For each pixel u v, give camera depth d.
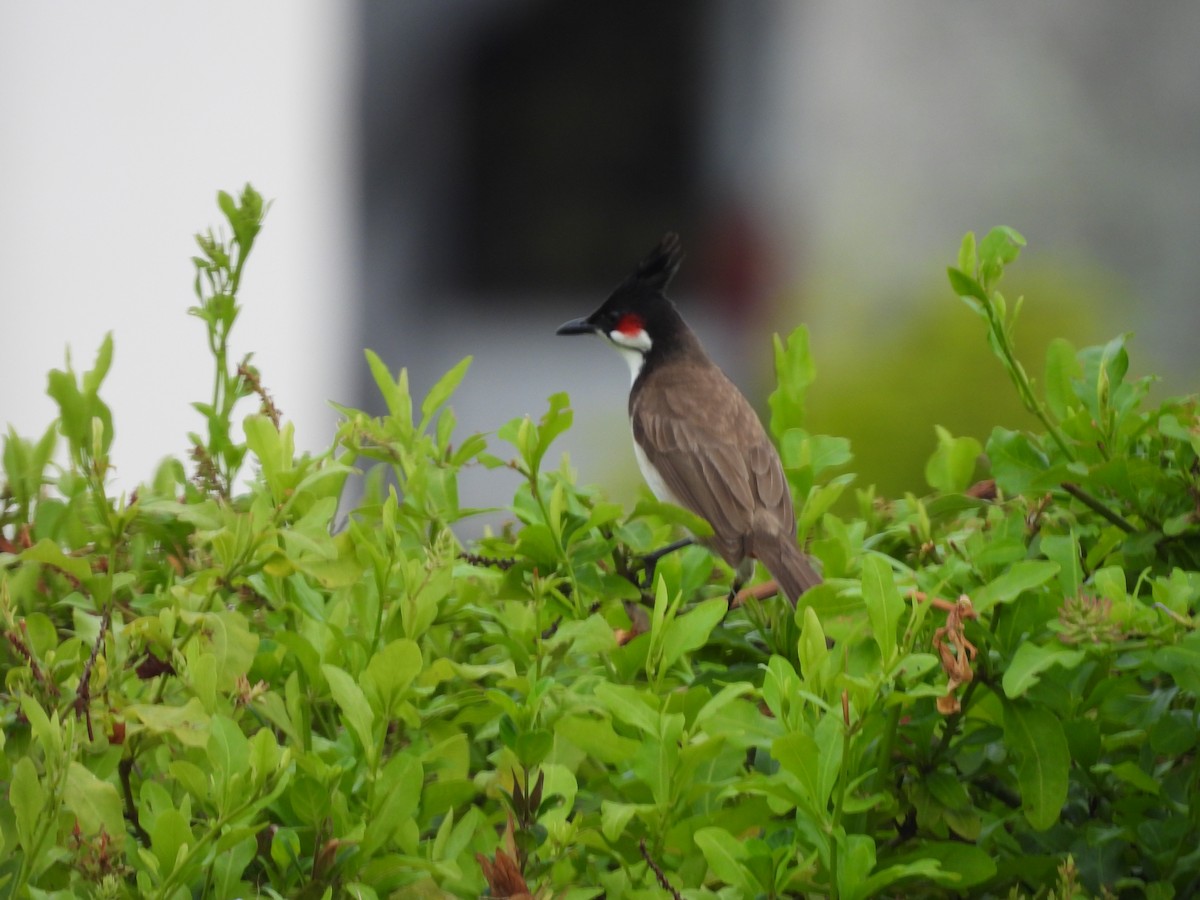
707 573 5.23
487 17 25.31
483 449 5.79
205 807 3.66
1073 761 4.19
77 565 4.39
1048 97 26.28
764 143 26.09
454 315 26.09
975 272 5.20
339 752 3.96
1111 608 3.94
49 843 3.56
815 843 3.69
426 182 25.47
